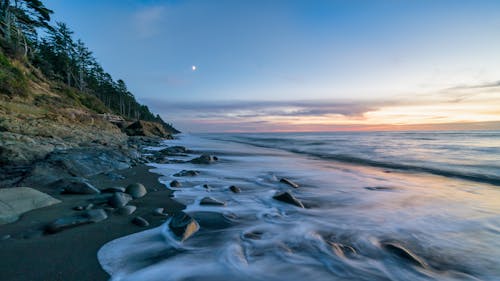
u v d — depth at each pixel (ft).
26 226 10.63
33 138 30.07
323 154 55.67
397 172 31.83
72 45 150.61
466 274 8.80
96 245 9.43
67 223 10.68
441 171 32.27
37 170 19.13
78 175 21.26
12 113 43.91
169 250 9.39
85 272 7.69
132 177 23.35
